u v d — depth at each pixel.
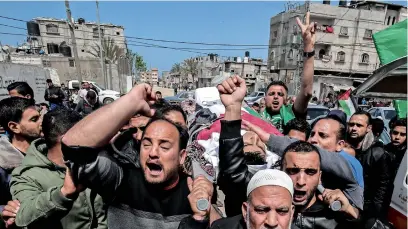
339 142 2.29
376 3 35.50
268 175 1.48
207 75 68.44
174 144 1.45
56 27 47.94
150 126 1.47
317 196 1.82
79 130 1.16
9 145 2.20
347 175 1.84
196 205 1.34
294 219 1.83
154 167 1.45
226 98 1.73
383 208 2.82
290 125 2.81
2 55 23.44
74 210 1.74
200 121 3.35
